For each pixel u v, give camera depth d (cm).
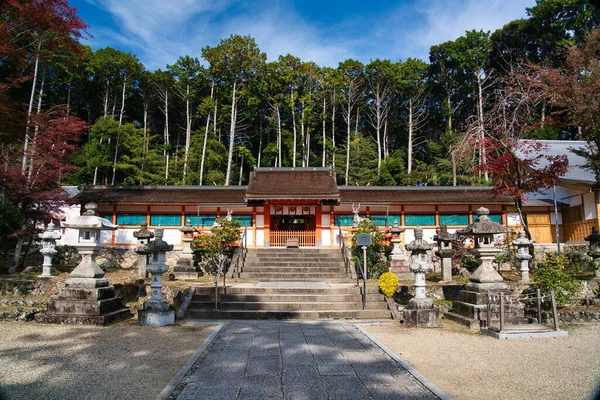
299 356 623
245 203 2027
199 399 441
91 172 3253
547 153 2195
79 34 1545
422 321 884
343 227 1930
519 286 1168
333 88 4159
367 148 3847
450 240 1379
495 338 766
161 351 647
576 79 1284
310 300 1112
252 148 4591
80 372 533
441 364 585
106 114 3797
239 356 623
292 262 1577
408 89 4200
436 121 4391
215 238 1571
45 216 1452
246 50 3934
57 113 1794
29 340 712
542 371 550
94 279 920
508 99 1478
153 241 925
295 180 2189
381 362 591
